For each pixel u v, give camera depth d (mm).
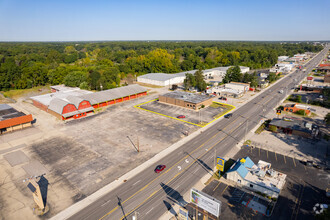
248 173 46125
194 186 44781
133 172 49250
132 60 197375
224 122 77562
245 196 42000
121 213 37938
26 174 49156
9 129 71625
